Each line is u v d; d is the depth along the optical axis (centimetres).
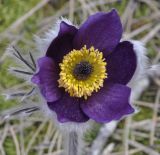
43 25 44
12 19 44
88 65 32
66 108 32
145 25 44
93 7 44
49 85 31
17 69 33
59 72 32
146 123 41
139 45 32
